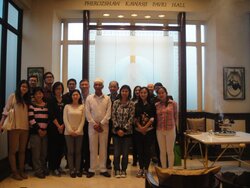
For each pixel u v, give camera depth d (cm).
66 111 440
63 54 670
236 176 231
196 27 679
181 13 613
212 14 626
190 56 679
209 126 648
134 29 620
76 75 669
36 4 603
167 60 651
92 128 437
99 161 450
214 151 582
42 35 600
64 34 670
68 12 618
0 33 504
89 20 622
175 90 646
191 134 475
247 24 625
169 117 437
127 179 426
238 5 622
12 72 570
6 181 409
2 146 469
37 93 438
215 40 621
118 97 455
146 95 446
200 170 205
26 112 426
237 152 570
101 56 645
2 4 509
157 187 210
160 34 653
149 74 649
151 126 442
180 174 200
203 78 679
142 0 599
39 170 433
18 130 416
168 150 439
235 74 623
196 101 677
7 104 417
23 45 600
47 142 448
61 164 525
